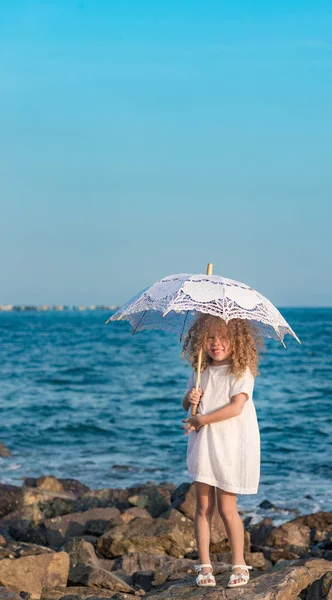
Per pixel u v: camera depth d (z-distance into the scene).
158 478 14.73
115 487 13.89
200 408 5.70
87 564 7.53
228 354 5.67
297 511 11.92
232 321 5.64
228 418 5.58
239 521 5.73
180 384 33.19
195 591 5.64
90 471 15.30
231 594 5.48
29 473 14.99
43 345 67.31
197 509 5.85
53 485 13.05
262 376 37.62
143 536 8.94
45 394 29.20
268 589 5.52
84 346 66.00
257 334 5.80
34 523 10.55
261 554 8.62
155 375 37.41
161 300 5.60
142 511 10.84
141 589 7.36
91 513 10.53
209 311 5.41
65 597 6.18
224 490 5.59
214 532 9.23
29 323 147.25
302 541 10.04
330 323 136.75
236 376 5.62
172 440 19.30
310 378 36.50
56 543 9.91
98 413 24.17
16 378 35.56
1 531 10.20
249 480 5.59
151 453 17.50
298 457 16.84
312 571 6.39
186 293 5.54
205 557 5.82
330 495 13.09
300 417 23.50
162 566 7.90
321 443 18.81
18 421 22.23
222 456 5.60
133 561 8.23
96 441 19.12
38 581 7.20
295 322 143.88
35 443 18.72
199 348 5.68
